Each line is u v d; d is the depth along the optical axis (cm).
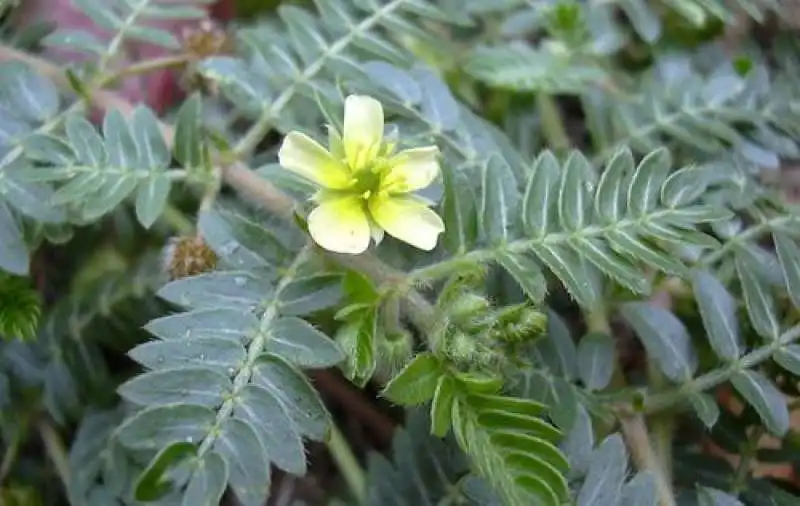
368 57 12
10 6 12
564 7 13
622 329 12
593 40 13
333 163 10
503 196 10
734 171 12
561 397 10
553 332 11
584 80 13
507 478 9
